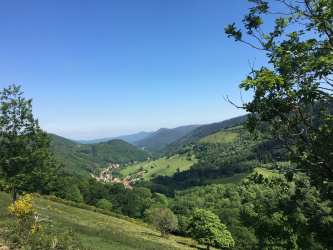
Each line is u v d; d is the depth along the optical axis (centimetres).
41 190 7594
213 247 6041
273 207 504
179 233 7788
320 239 413
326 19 430
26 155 1653
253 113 496
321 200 474
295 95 434
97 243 2305
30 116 1722
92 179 12269
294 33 499
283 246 459
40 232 1574
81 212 5888
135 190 13312
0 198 3544
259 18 518
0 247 1146
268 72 420
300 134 439
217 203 11300
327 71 406
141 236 4241
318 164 440
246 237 5381
